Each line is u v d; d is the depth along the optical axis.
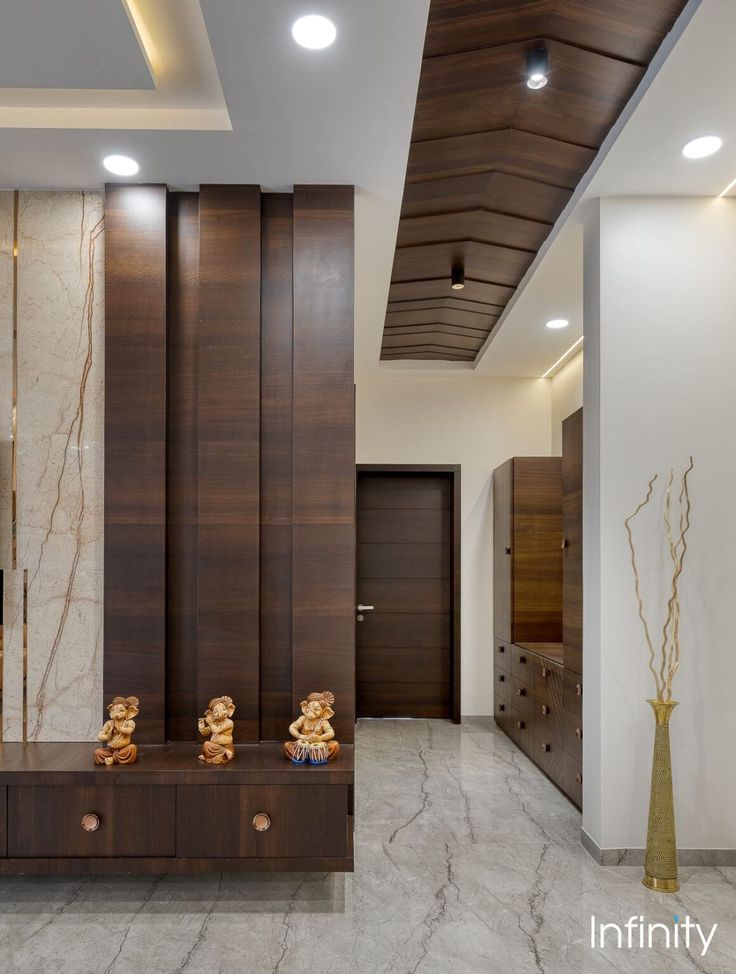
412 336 5.55
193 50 2.51
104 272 3.30
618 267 3.41
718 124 2.78
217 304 3.24
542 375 6.37
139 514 3.19
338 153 2.97
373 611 6.43
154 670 3.16
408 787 4.39
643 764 3.31
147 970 2.41
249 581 3.17
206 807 2.79
